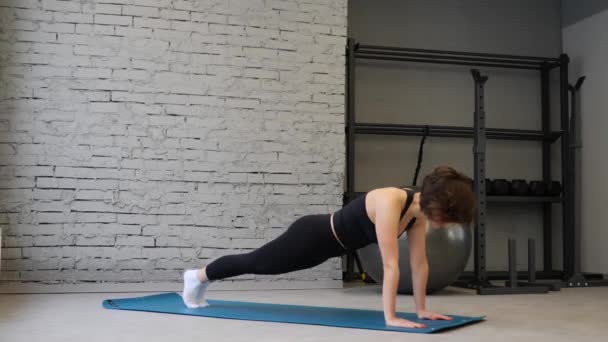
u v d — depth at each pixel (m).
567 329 2.95
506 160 6.36
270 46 5.06
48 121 4.67
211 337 2.60
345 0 5.23
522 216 6.36
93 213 4.69
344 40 5.21
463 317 3.21
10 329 2.79
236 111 4.96
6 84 4.62
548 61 6.36
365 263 4.60
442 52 5.92
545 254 6.30
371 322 2.97
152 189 4.79
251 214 4.93
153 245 4.76
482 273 4.99
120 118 4.77
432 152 6.17
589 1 6.23
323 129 5.11
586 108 6.26
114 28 4.80
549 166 6.39
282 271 3.06
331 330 2.79
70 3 4.75
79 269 4.64
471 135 6.18
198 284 3.38
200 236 4.84
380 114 6.09
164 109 4.84
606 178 5.96
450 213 2.44
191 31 4.92
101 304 3.73
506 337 2.68
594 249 6.07
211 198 4.88
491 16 6.45
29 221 4.60
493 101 6.37
